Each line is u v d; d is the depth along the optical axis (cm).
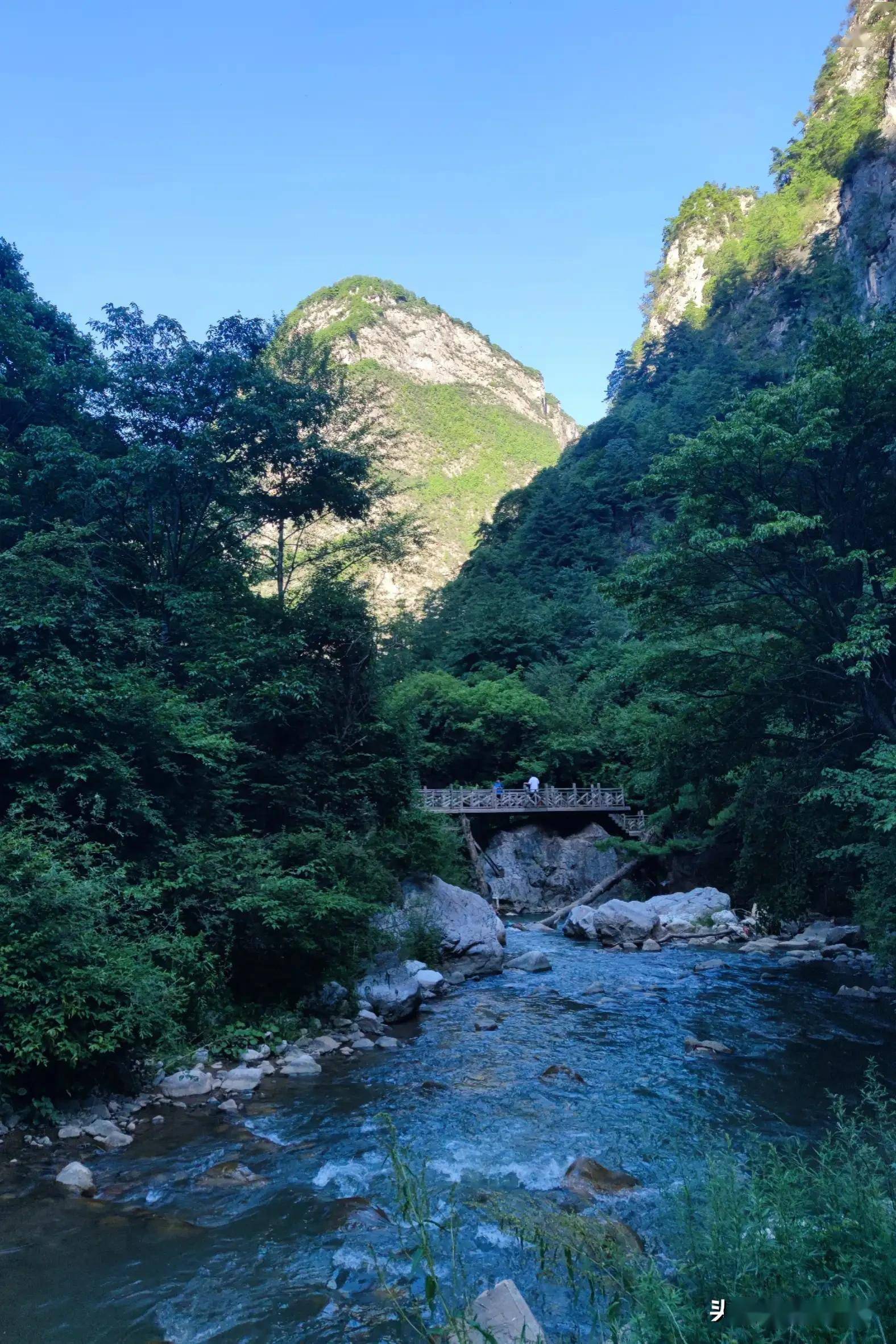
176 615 1677
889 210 8381
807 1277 310
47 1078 816
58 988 806
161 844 1141
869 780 1270
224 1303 496
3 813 1084
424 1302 493
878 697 1584
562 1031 1205
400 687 3616
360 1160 714
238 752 1524
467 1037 1177
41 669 1202
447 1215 603
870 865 1463
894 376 1466
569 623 5116
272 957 1182
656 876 3139
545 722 3775
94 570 1547
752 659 1741
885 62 10706
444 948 1680
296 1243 570
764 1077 961
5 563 1373
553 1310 472
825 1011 1328
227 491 1902
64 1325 472
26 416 1956
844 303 7706
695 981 1617
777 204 11269
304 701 1670
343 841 1480
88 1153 727
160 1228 590
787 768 1695
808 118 11444
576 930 2339
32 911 832
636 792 3319
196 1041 1039
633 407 9238
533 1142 755
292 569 2191
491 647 4653
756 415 1530
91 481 1780
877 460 1605
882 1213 336
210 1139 768
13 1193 642
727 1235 351
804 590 1609
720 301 10994
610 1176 662
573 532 6656
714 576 1639
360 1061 1049
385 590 6788
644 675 1784
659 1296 311
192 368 1873
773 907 1733
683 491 1659
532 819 3400
